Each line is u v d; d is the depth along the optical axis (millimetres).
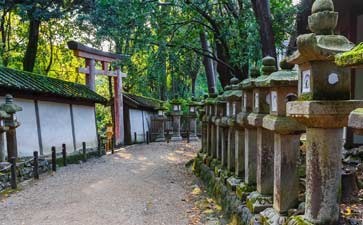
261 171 4238
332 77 2781
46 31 19203
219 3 9562
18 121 9945
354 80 7613
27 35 19594
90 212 6352
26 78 11320
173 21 10188
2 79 9703
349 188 3938
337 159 2875
